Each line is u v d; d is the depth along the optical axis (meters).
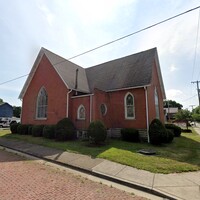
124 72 17.34
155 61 18.17
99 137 11.66
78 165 7.66
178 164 7.73
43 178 6.15
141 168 7.16
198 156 9.38
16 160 8.58
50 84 17.80
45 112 18.06
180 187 5.47
